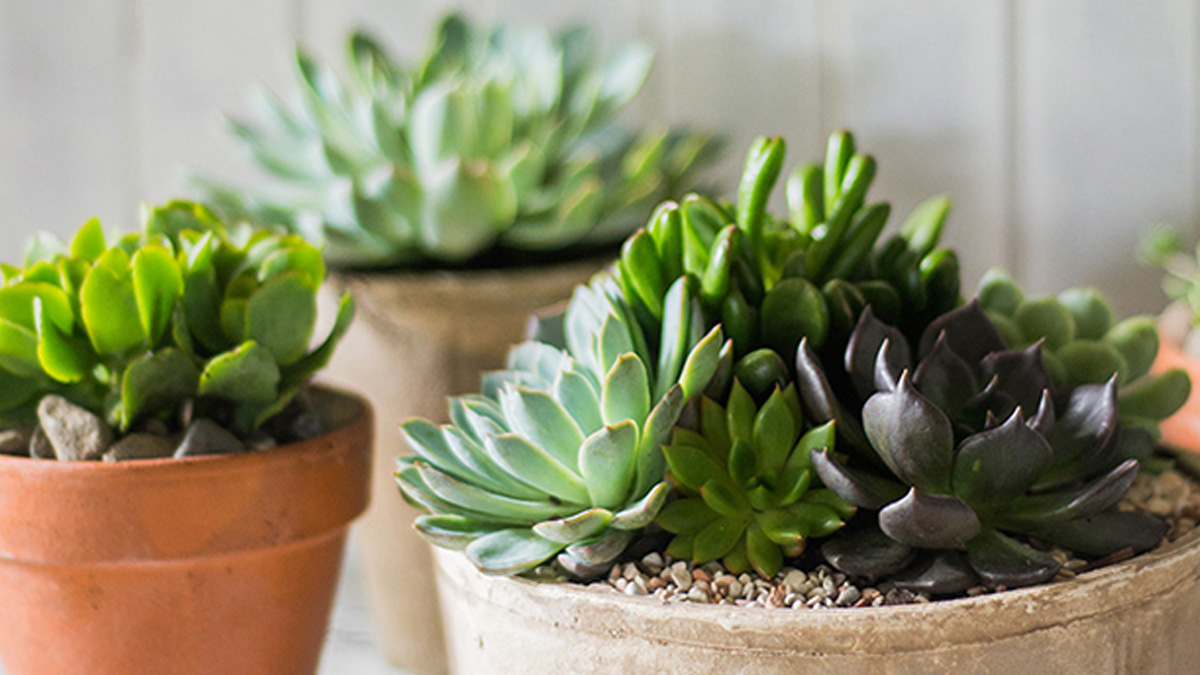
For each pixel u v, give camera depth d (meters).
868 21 0.94
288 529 0.70
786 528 0.62
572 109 0.92
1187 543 0.62
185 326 0.71
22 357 0.70
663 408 0.62
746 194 0.66
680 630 0.60
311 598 0.73
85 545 0.68
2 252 1.06
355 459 0.73
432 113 0.86
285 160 0.91
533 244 0.86
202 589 0.69
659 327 0.66
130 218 1.05
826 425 0.63
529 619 0.62
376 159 0.90
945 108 0.94
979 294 0.70
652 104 0.98
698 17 0.97
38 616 0.70
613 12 0.98
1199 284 0.84
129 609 0.69
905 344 0.64
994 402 0.63
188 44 1.03
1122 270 0.93
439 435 0.66
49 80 1.04
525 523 0.65
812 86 0.95
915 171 0.95
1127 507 0.67
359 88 0.91
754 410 0.64
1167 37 0.91
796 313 0.64
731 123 0.97
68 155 1.05
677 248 0.65
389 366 0.83
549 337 0.70
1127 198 0.93
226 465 0.69
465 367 0.83
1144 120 0.92
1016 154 0.94
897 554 0.61
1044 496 0.62
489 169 0.81
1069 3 0.92
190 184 0.86
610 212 0.86
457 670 0.66
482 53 0.93
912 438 0.60
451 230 0.82
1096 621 0.60
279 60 1.01
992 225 0.94
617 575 0.63
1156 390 0.69
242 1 1.01
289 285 0.71
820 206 0.68
